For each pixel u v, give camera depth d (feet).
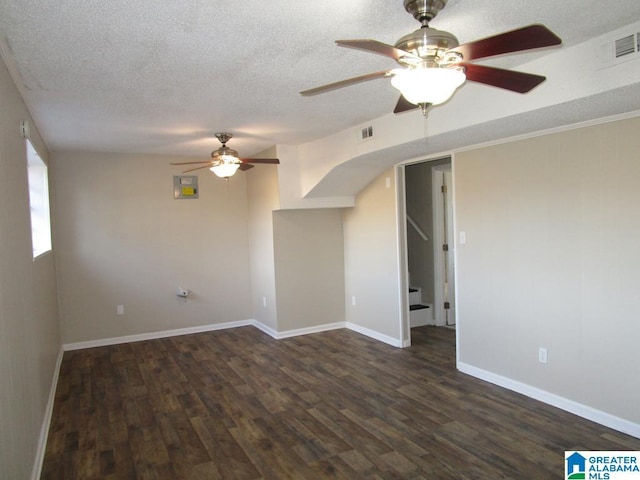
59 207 16.93
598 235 9.93
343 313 19.67
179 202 19.02
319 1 5.88
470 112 9.89
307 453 9.30
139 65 8.02
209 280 19.71
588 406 10.32
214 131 13.75
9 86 7.86
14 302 7.33
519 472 8.39
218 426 10.62
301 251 18.63
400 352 15.89
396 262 16.37
